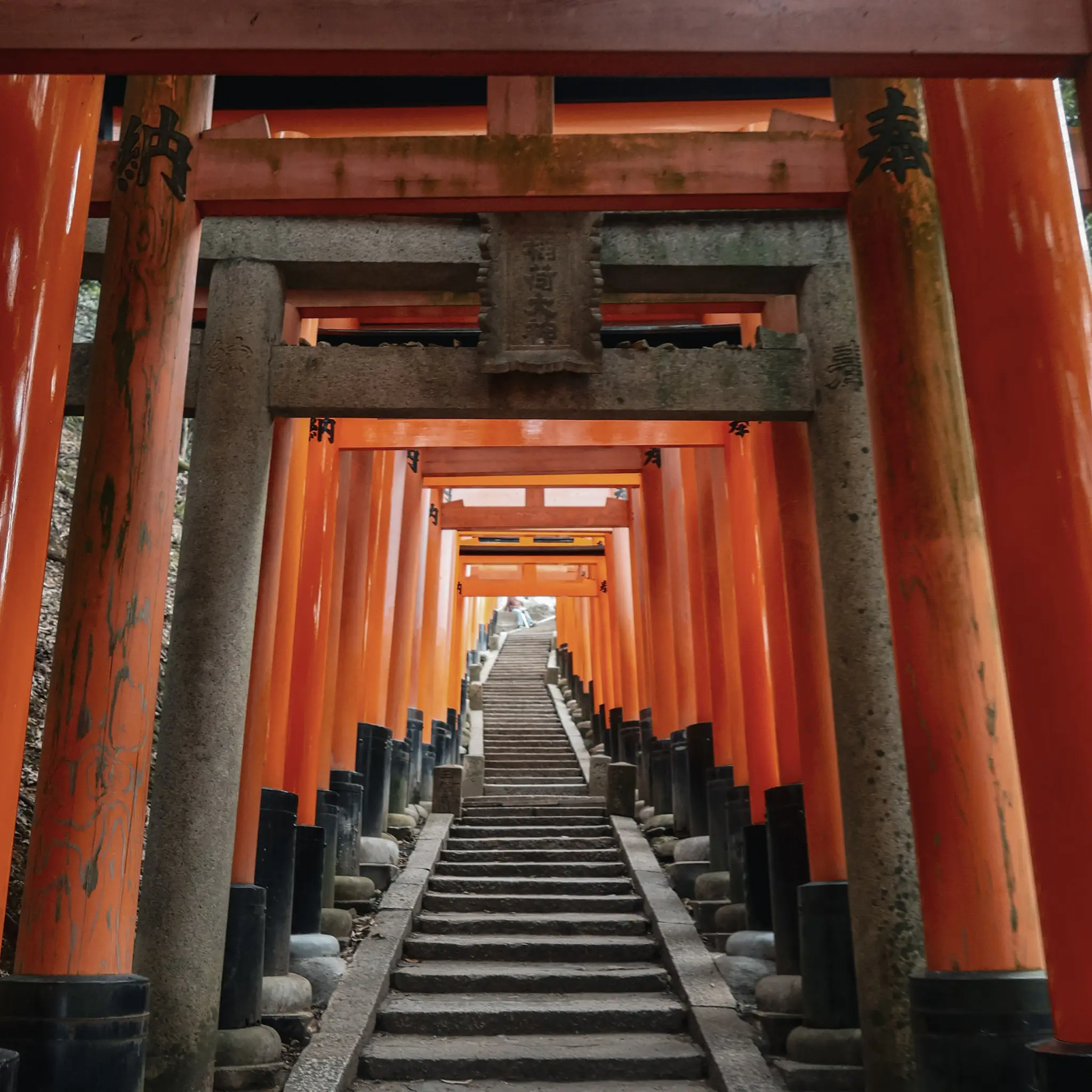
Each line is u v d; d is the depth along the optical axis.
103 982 5.76
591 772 18.88
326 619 11.79
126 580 6.59
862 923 7.36
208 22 5.01
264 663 8.98
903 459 7.06
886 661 7.65
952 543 6.81
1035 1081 5.04
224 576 7.67
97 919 5.97
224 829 7.32
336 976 9.74
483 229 8.27
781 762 9.57
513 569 25.11
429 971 10.19
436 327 12.37
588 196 7.66
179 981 6.92
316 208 7.69
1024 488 5.04
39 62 5.06
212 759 7.34
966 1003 5.92
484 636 36.19
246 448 7.95
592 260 8.22
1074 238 5.28
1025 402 5.11
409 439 12.30
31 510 5.00
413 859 13.62
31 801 10.05
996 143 5.46
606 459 16.64
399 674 16.23
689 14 5.05
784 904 9.26
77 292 5.55
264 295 8.34
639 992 10.05
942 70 5.14
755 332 10.35
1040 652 4.87
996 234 5.37
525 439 12.58
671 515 15.58
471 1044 8.84
